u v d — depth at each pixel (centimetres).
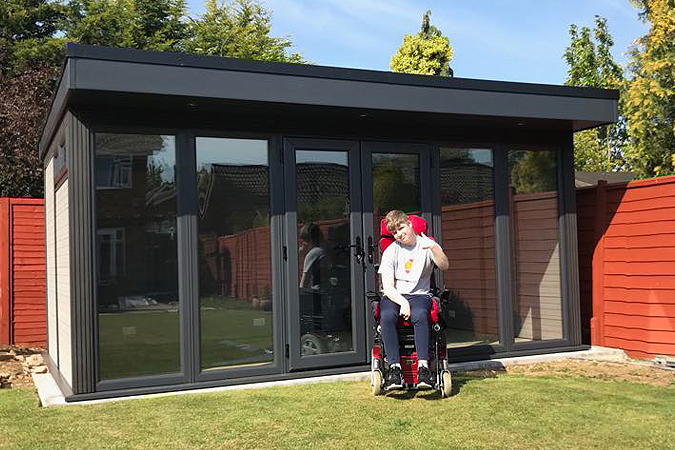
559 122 752
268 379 643
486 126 763
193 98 583
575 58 2895
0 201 952
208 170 637
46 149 847
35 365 814
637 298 773
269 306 656
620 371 693
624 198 795
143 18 2586
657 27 1459
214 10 2767
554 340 789
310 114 669
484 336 753
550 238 801
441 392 567
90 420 500
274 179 661
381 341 568
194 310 620
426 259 563
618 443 435
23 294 958
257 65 600
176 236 620
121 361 596
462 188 751
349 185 692
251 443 437
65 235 650
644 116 1454
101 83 545
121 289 599
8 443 445
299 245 667
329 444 433
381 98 648
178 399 566
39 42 2466
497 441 438
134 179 608
